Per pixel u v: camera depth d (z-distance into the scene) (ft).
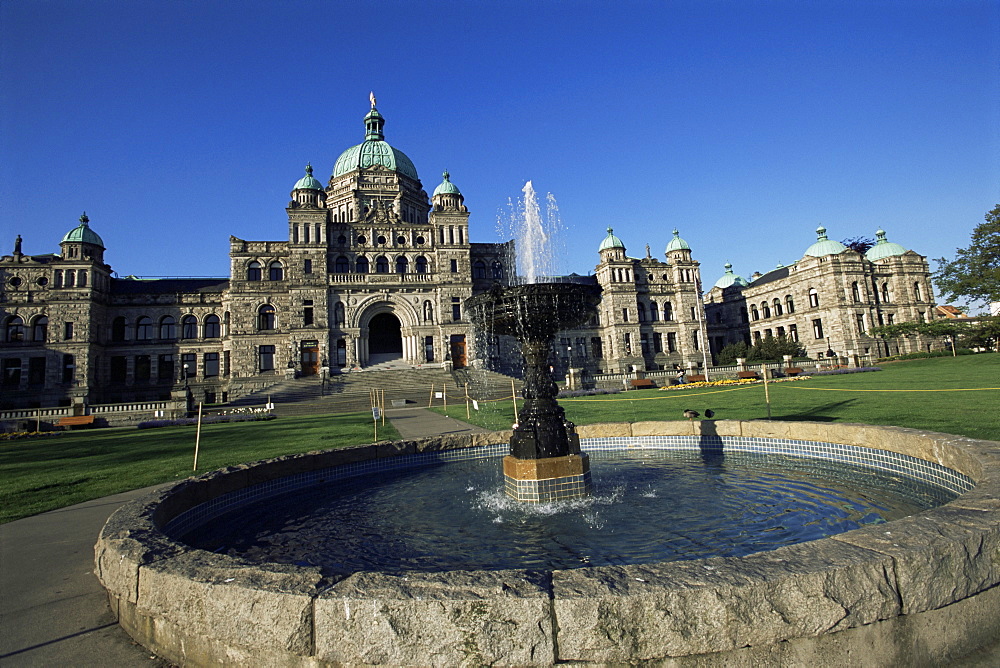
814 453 35.37
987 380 86.22
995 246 167.84
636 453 43.42
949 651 12.17
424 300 184.34
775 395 90.38
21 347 172.65
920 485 27.71
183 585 12.82
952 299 182.09
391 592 11.18
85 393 172.35
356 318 177.37
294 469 34.55
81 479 42.83
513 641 10.59
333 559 21.67
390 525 26.32
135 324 191.21
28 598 17.98
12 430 120.26
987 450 23.20
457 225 190.90
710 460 38.75
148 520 18.47
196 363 192.24
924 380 95.76
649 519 25.08
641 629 10.57
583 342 225.76
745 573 11.23
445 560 21.08
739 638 10.71
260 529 26.16
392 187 206.39
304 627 11.25
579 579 11.39
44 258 188.96
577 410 85.05
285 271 188.24
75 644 14.61
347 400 138.00
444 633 10.69
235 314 178.29
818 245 233.35
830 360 187.93
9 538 25.67
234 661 12.09
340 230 186.29
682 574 11.35
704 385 140.46
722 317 281.74
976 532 12.89
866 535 12.93
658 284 237.66
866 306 216.33
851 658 11.30
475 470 39.60
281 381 168.14
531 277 64.85
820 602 11.03
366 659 10.90
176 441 73.87
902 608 11.64
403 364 179.42
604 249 228.63
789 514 24.70
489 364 184.14
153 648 14.05
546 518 26.23
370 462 39.22
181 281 210.18
